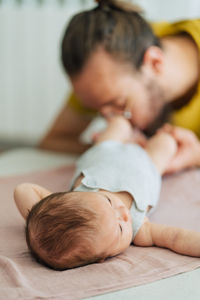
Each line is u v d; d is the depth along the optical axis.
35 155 1.71
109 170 1.00
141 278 0.64
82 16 1.33
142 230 0.83
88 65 1.27
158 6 2.13
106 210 0.74
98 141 1.29
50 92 2.35
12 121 2.44
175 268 0.68
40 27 2.27
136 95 1.33
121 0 1.43
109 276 0.65
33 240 0.72
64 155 1.72
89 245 0.70
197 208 1.03
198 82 1.46
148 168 1.09
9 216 0.96
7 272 0.65
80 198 0.75
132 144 1.26
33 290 0.59
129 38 1.30
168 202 1.08
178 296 0.60
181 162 1.33
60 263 0.69
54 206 0.74
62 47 1.32
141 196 0.92
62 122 1.82
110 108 1.36
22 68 2.36
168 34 1.56
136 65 1.32
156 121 1.39
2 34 2.33
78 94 1.37
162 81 1.39
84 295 0.59
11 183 1.25
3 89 2.42
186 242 0.76
